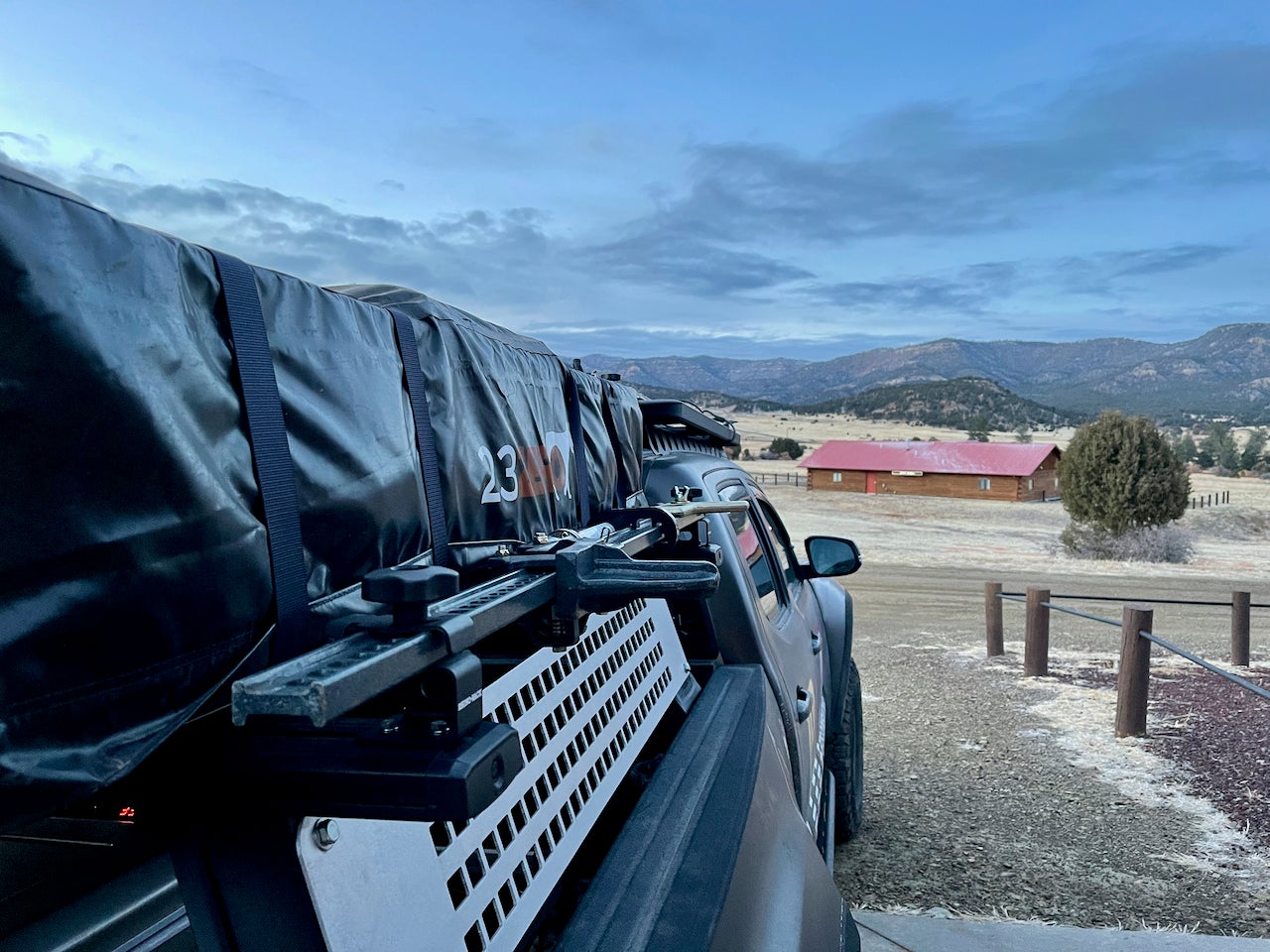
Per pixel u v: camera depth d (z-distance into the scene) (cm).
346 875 92
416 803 82
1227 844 462
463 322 171
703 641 257
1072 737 657
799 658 335
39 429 75
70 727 77
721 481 332
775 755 208
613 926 125
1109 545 2745
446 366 151
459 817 80
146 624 83
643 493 293
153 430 85
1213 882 420
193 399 92
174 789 91
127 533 81
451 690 85
